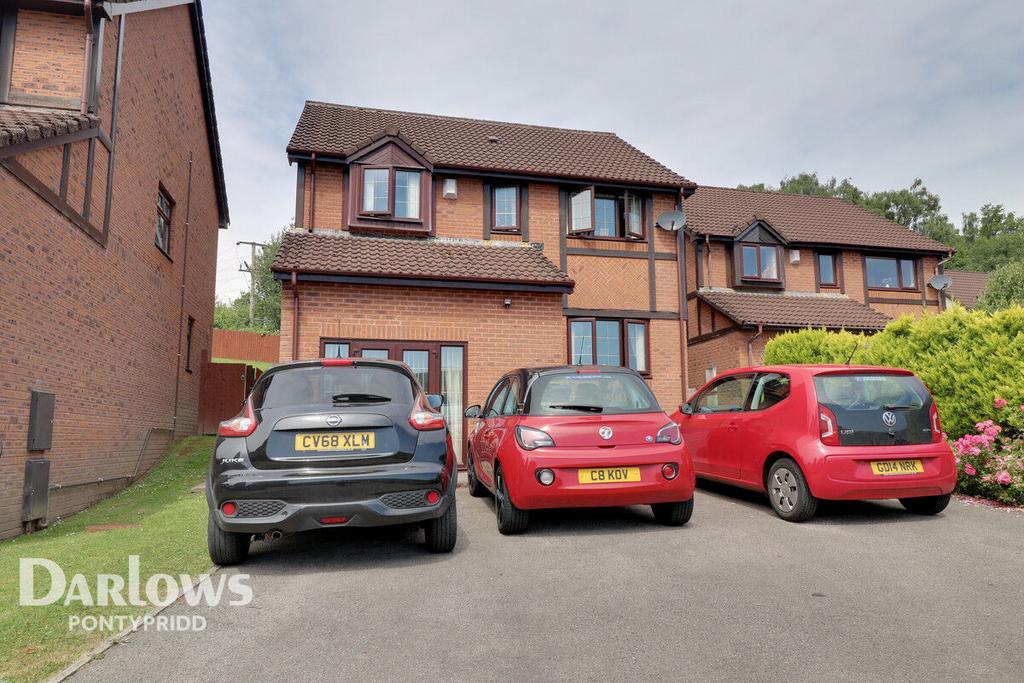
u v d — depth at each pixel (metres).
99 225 8.89
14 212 6.57
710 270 18.80
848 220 22.17
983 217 57.00
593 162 14.73
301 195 12.20
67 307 7.88
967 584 3.85
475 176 13.30
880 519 5.74
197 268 15.13
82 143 8.29
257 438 4.28
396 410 4.54
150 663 2.82
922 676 2.62
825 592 3.70
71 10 8.50
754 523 5.62
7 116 7.29
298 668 2.76
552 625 3.23
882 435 5.55
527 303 10.49
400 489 4.27
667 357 14.05
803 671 2.67
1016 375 6.65
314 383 4.67
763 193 23.33
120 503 8.64
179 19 12.86
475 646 2.97
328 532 5.58
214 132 15.77
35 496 6.84
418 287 10.05
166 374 12.67
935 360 7.59
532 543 5.03
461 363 10.14
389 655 2.88
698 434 7.33
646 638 3.04
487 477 6.31
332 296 9.76
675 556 4.54
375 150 12.32
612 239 14.03
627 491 5.11
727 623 3.22
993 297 12.22
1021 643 2.95
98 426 8.94
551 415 5.36
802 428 5.64
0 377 6.31
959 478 6.91
